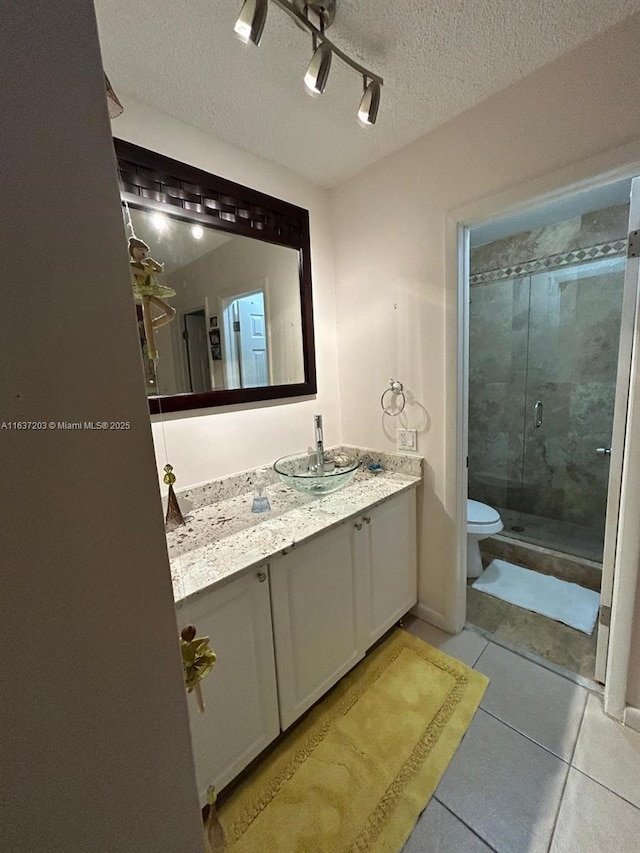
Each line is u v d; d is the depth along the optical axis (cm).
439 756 118
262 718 113
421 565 181
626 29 100
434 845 96
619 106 104
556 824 99
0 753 33
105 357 37
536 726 126
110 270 37
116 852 41
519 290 250
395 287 169
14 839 34
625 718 125
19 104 30
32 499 33
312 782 112
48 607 35
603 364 221
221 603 98
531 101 119
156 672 44
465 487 167
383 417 184
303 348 180
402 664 155
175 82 112
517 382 259
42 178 32
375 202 169
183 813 48
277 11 90
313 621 127
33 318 32
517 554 233
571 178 114
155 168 124
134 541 41
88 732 38
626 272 116
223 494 150
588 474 233
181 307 135
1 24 29
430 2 91
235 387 155
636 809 101
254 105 124
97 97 35
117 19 90
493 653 160
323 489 151
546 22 98
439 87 121
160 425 133
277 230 163
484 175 133
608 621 137
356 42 102
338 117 132
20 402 32
